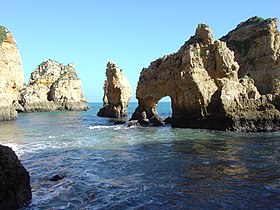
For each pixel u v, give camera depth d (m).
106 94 71.56
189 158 18.05
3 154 10.16
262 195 11.37
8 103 54.72
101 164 16.75
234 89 33.94
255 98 34.16
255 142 24.19
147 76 44.72
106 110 65.25
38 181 13.47
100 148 22.09
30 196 11.04
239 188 12.20
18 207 10.15
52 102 95.62
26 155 19.62
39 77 100.25
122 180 13.54
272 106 32.53
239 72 45.84
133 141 25.53
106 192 11.88
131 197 11.28
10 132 34.06
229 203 10.60
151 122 41.75
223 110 32.50
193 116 35.31
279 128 31.30
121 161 17.45
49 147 22.83
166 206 10.39
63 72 105.62
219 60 35.78
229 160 17.38
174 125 37.56
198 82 34.69
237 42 48.78
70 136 29.89
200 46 37.16
